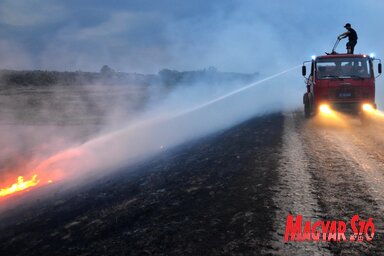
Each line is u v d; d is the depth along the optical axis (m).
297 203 5.20
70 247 4.84
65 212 6.52
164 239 4.45
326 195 5.52
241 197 5.64
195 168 7.94
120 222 5.36
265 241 4.09
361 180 6.23
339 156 8.12
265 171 7.02
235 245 4.06
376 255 3.72
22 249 5.19
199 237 4.37
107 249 4.49
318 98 13.50
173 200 5.96
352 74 13.38
